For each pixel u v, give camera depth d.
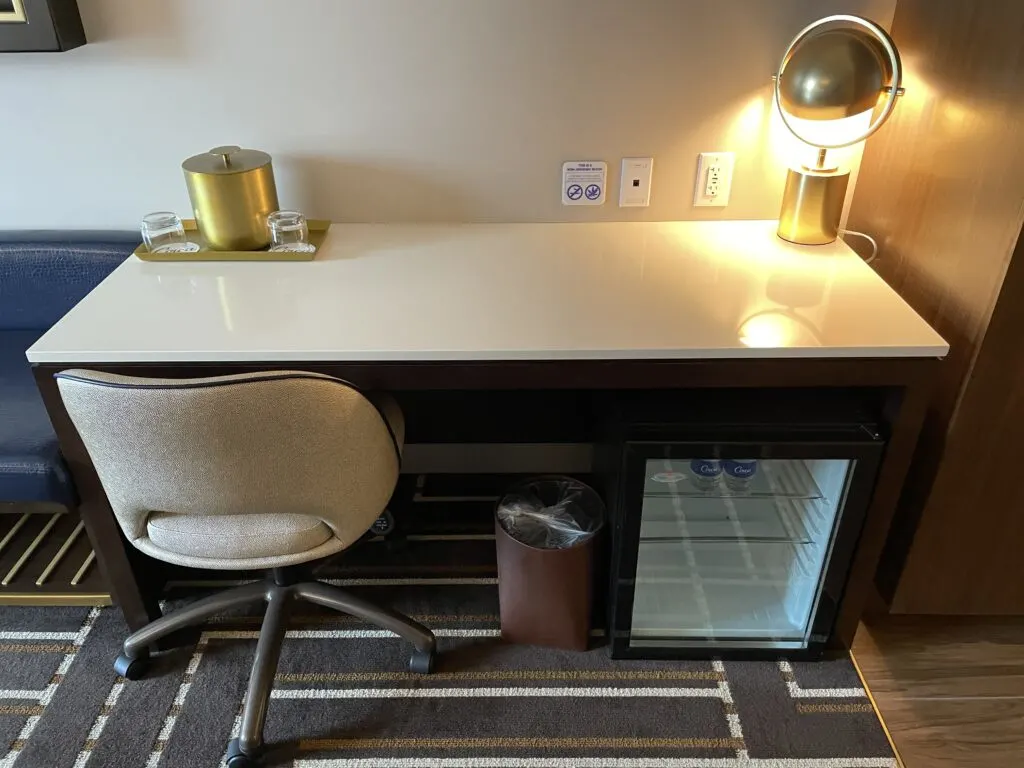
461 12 1.58
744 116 1.69
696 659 1.64
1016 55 1.19
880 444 1.32
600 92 1.67
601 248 1.66
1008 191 1.22
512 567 1.55
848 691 1.57
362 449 1.26
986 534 1.54
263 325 1.35
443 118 1.69
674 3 1.57
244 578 1.84
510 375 1.30
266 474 1.19
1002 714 1.54
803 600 1.65
